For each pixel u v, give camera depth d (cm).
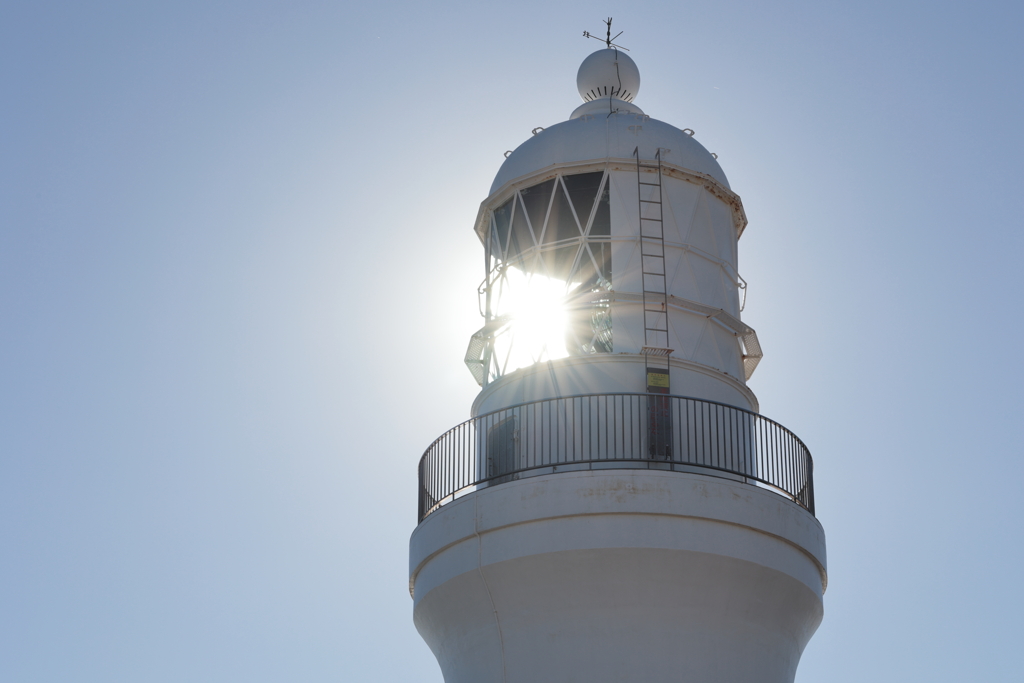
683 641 1984
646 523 1980
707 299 2325
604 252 2303
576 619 1997
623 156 2358
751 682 2011
